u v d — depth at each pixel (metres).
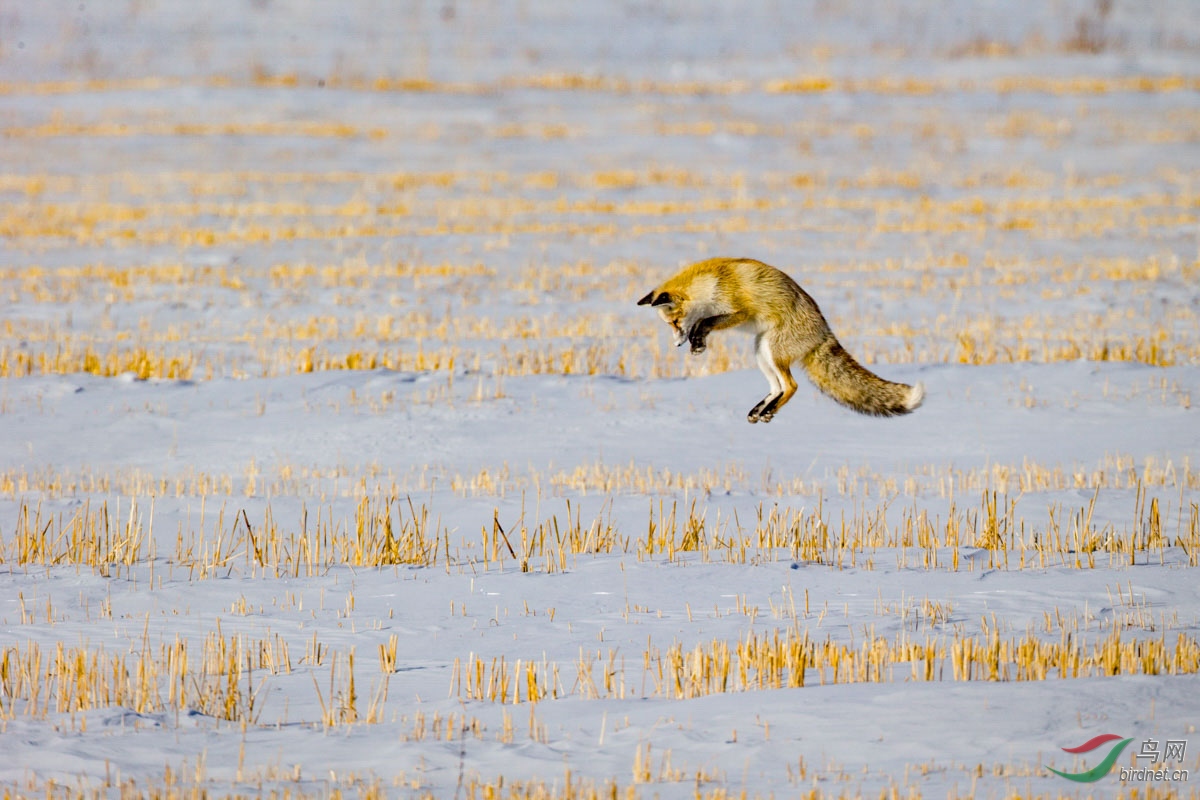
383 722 22.92
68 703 23.86
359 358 70.75
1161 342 74.69
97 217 125.25
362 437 56.97
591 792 18.36
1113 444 53.97
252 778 19.52
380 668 27.11
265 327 81.44
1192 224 123.19
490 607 32.78
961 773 18.69
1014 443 55.09
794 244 115.12
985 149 169.75
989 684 23.11
